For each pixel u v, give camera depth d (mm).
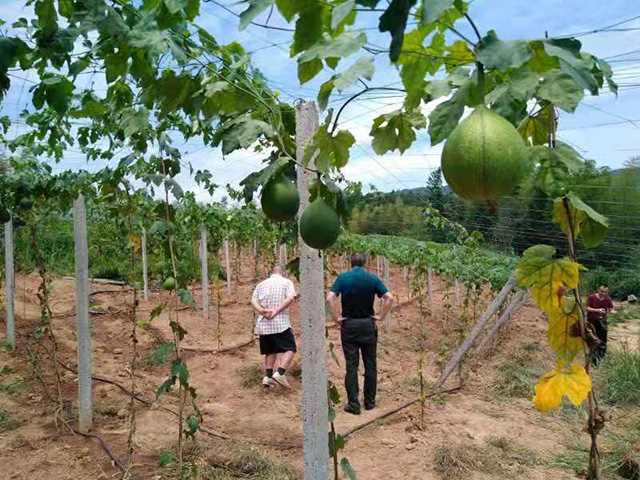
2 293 11203
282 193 2000
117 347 8391
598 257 19859
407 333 10477
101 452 4805
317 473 2754
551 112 1488
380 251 12656
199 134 3582
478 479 4594
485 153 1140
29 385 6398
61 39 1863
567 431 5906
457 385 7504
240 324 10219
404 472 4762
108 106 3318
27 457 4660
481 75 1172
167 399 6320
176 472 4434
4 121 5207
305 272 2725
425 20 969
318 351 2732
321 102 1594
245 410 6184
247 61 2264
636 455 5094
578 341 1614
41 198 5188
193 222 10133
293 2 1390
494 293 12906
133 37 1896
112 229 11578
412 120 1927
